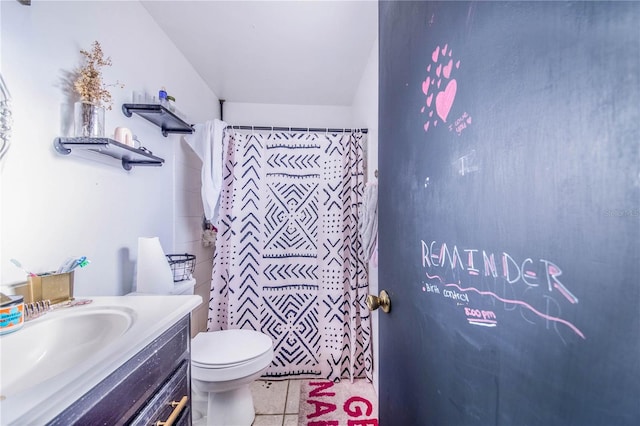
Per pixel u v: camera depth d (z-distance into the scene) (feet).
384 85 2.89
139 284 3.83
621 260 0.90
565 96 1.06
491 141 1.42
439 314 1.86
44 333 2.31
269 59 6.00
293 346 6.05
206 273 6.90
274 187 6.24
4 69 2.40
